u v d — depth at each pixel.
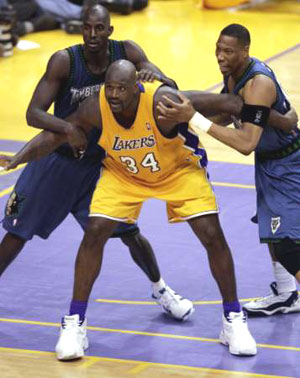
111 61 13.62
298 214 13.23
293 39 41.88
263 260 17.02
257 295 15.31
